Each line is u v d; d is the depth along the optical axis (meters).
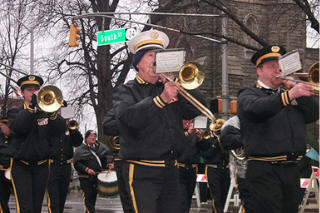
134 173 5.13
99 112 30.61
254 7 34.41
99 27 29.88
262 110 5.46
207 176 11.52
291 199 5.82
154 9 28.00
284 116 5.80
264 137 5.79
